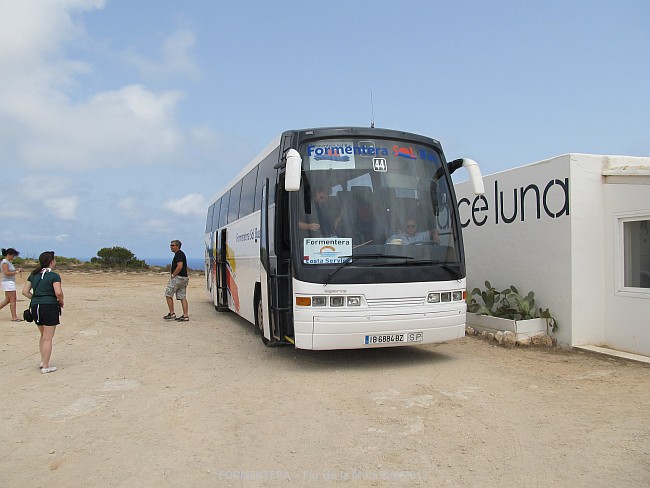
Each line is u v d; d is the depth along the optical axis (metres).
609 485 4.61
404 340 8.48
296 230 8.40
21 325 13.97
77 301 20.45
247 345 11.24
